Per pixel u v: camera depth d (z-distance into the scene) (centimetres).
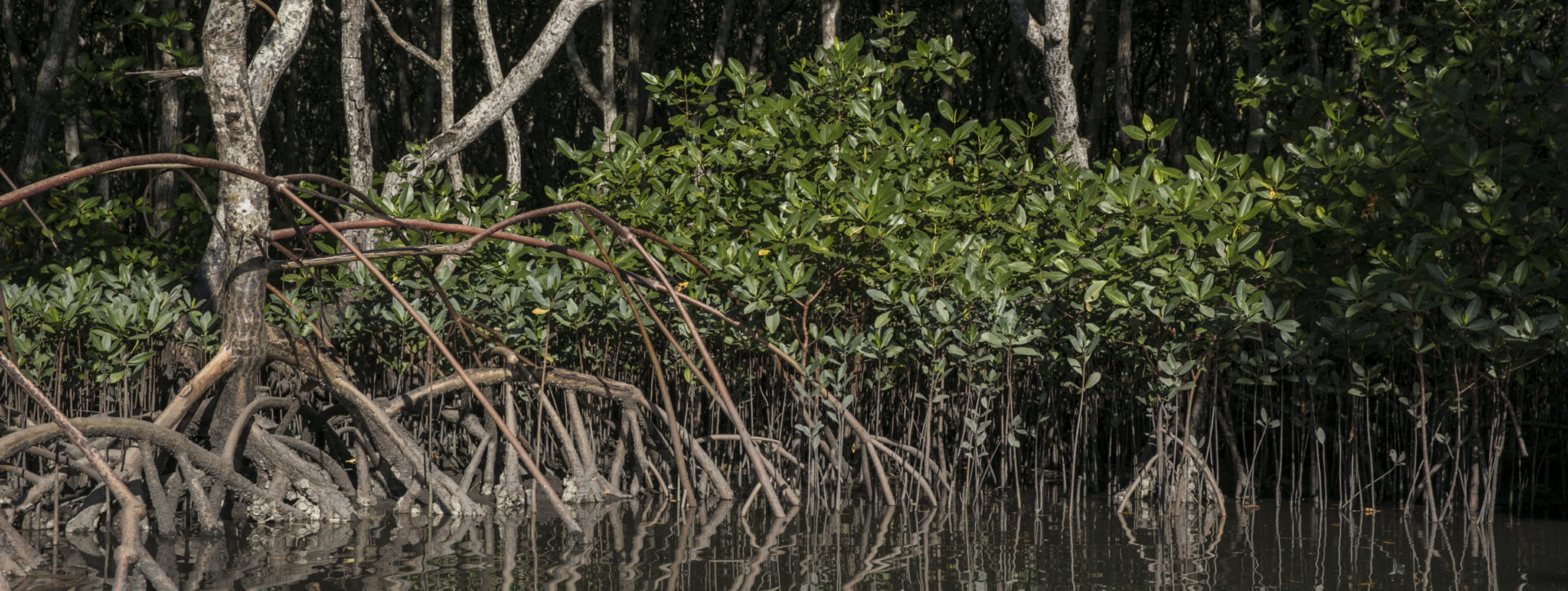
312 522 646
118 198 914
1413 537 579
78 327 666
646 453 777
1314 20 829
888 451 720
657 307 752
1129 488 695
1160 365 656
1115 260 639
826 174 758
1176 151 1360
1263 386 788
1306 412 739
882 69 816
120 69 1002
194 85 978
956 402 784
